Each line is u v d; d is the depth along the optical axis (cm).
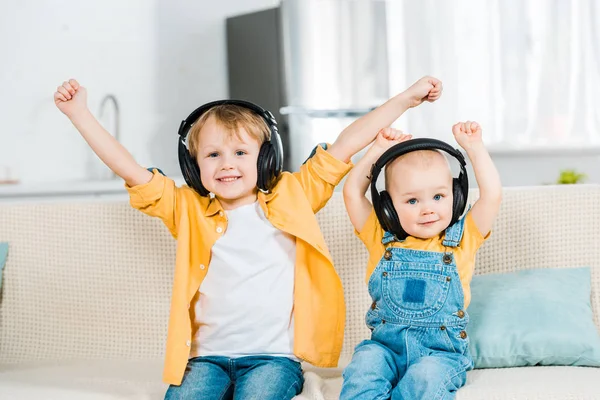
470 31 421
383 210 168
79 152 396
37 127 392
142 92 416
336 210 203
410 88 179
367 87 395
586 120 418
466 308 184
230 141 170
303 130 389
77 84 171
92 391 169
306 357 168
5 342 212
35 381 180
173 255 206
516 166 427
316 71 388
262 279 171
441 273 167
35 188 338
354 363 159
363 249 201
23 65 389
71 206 212
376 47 397
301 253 173
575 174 367
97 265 209
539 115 421
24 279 212
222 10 436
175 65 425
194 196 178
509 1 418
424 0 423
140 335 206
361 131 176
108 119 406
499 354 176
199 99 432
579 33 416
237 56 427
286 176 179
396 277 168
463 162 170
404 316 166
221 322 170
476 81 423
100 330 208
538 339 176
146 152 418
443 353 163
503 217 200
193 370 166
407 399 151
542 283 187
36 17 392
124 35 412
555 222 199
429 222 167
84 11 402
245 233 173
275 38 404
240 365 168
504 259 199
